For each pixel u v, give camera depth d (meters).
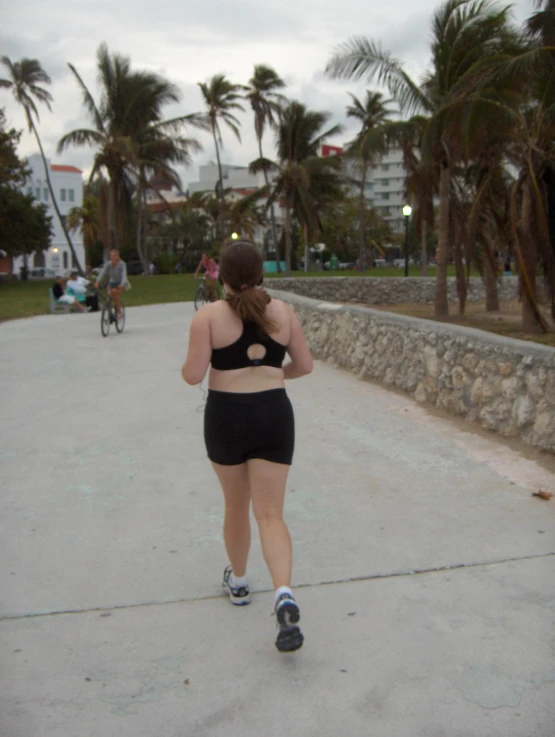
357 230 73.69
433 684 2.68
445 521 4.25
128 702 2.62
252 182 118.25
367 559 3.76
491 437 5.95
